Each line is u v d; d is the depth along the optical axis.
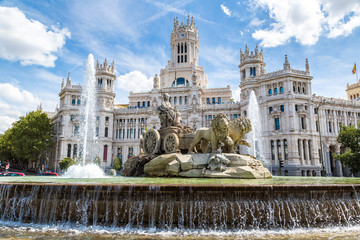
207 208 11.52
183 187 11.65
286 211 11.85
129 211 11.65
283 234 10.96
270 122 76.69
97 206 11.85
